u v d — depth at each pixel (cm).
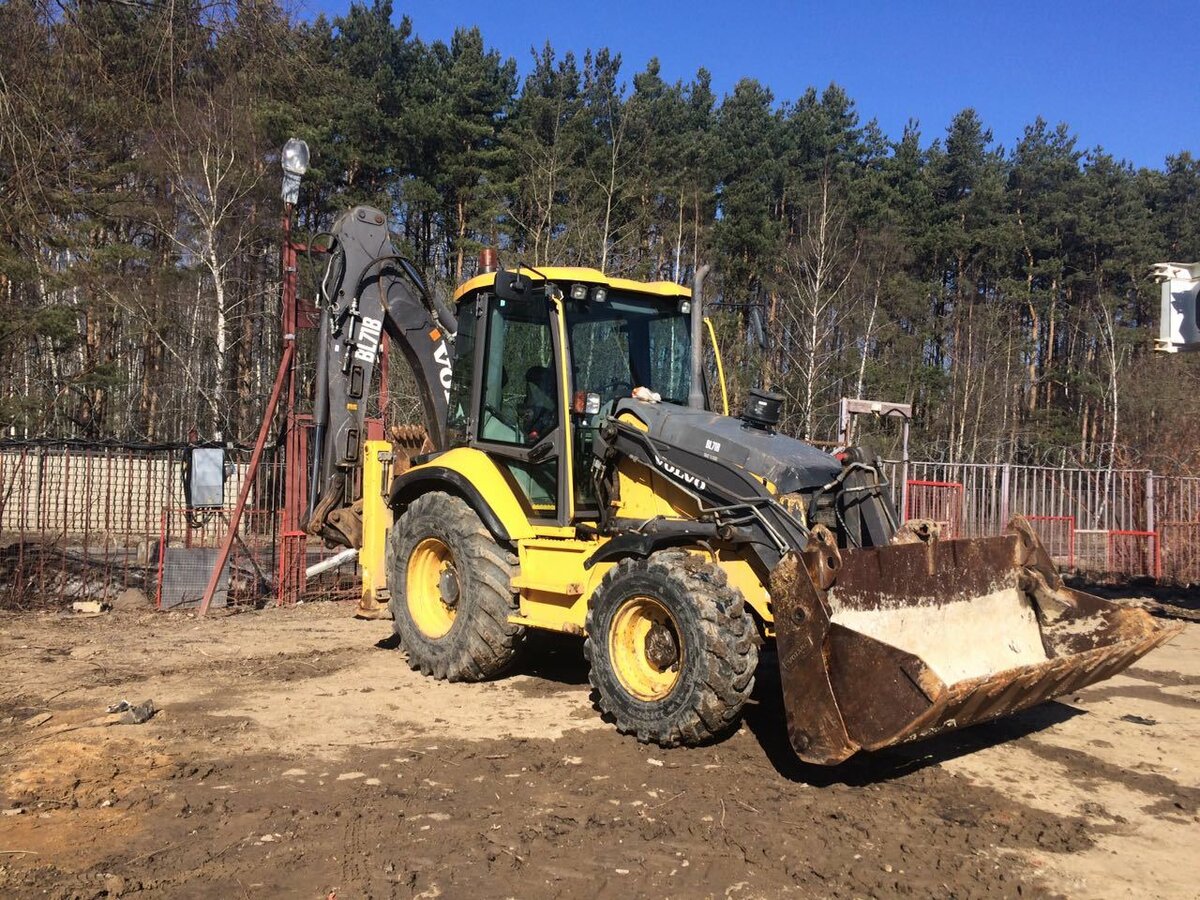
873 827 443
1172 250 4350
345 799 460
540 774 500
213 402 2486
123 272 2355
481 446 698
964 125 4359
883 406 1352
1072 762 551
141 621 941
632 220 2972
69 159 885
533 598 657
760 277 3459
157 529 1394
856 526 547
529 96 3303
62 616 961
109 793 462
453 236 3275
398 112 3106
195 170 2230
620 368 675
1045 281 4334
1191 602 1209
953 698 434
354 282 902
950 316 3972
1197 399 2859
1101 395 3656
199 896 360
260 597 1065
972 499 1379
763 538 535
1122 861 415
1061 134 4475
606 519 612
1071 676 516
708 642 513
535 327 671
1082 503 1420
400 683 694
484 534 685
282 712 613
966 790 499
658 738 539
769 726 595
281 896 362
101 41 835
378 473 822
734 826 438
